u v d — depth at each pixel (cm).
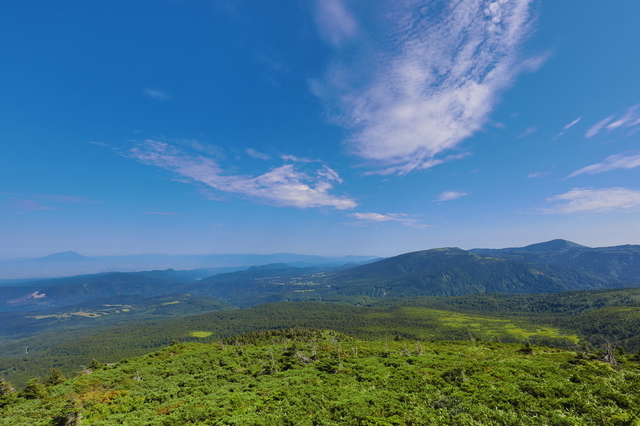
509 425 2711
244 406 3944
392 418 2975
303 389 4378
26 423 4097
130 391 5391
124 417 4031
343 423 3056
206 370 6750
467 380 4119
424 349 8206
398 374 4825
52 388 5959
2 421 4209
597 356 6000
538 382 3797
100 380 6344
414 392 3919
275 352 8269
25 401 5412
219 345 9956
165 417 3784
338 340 13188
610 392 3172
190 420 3625
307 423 3114
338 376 5100
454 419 2873
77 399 4997
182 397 4784
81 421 4069
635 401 2958
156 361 7912
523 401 3181
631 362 5703
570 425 2605
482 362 5284
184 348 9794
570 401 3069
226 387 5138
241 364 7156
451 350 8031
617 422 2545
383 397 3722
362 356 7181
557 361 5678
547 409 2981
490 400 3294
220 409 3838
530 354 7125
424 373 4794
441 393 3709
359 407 3388
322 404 3669
